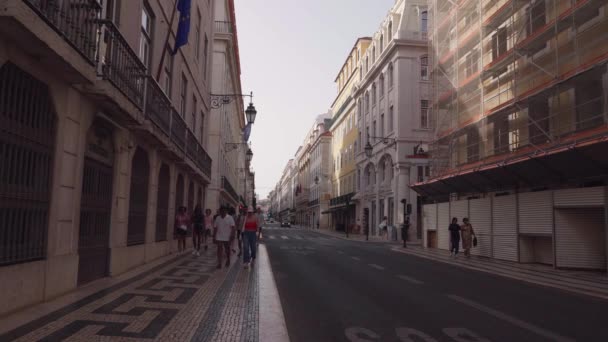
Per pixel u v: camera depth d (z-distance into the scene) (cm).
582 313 807
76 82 752
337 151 6544
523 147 1830
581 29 1644
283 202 16375
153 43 1342
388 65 4038
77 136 800
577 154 1443
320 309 771
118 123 1009
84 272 880
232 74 3988
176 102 1666
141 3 1185
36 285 665
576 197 1489
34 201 667
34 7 565
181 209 1638
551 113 1775
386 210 4056
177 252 1731
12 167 608
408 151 3725
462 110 2445
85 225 883
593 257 1504
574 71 1549
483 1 2239
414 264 1677
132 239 1188
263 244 2583
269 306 757
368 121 4734
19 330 534
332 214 6694
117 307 690
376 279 1191
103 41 864
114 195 1020
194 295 826
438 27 2798
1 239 586
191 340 538
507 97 2080
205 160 2391
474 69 2389
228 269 1259
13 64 596
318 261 1645
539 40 1802
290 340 569
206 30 2514
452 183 2369
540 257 1753
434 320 709
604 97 1448
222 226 1280
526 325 691
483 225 2053
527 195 1730
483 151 2191
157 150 1398
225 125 3656
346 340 580
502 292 1038
